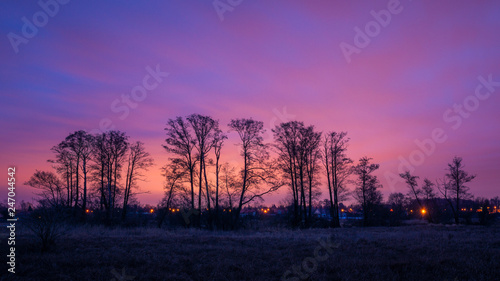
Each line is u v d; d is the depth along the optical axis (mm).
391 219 52906
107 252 13922
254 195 34031
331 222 44406
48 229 14938
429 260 12336
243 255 13859
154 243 17266
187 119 34656
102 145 38031
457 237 21531
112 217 35125
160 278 10141
